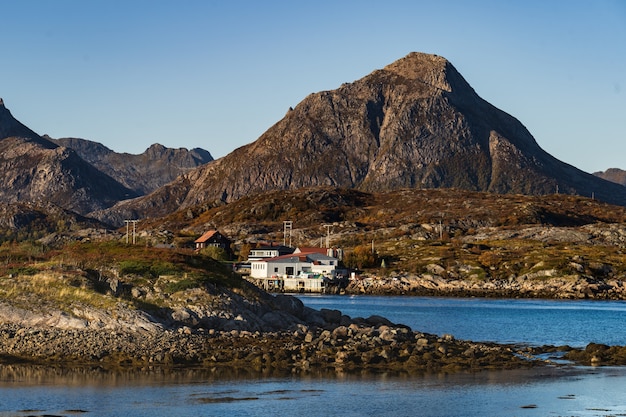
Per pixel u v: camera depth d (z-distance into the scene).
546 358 85.12
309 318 109.62
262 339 88.12
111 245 124.06
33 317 88.12
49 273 99.62
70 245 130.12
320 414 58.94
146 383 67.50
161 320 92.56
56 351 78.25
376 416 58.75
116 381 67.94
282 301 110.56
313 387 67.38
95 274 103.88
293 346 83.88
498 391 67.50
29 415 56.78
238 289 107.44
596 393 67.19
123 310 90.38
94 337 83.44
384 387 68.06
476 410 60.97
